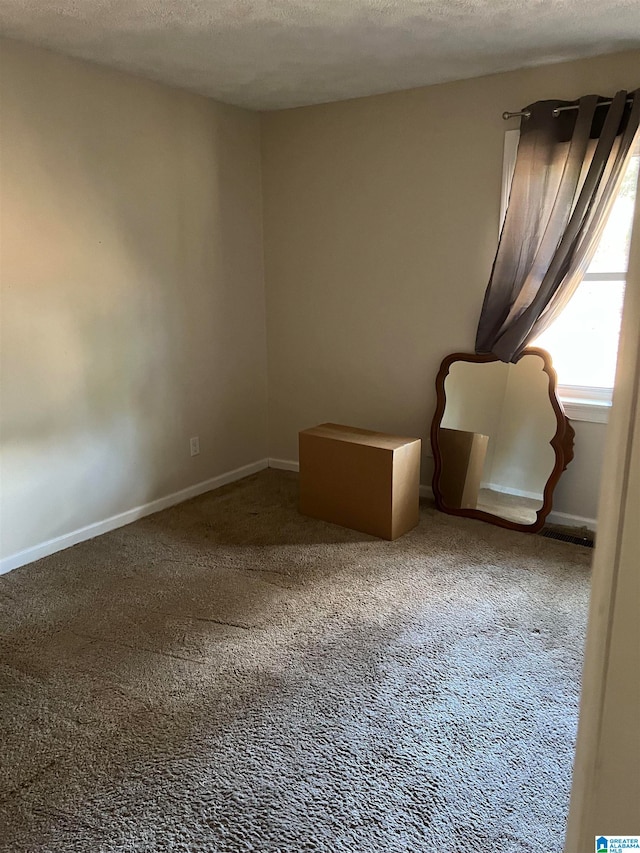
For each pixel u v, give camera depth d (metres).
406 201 3.47
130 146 3.12
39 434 2.93
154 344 3.42
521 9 2.27
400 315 3.63
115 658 2.26
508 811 1.63
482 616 2.51
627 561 0.51
